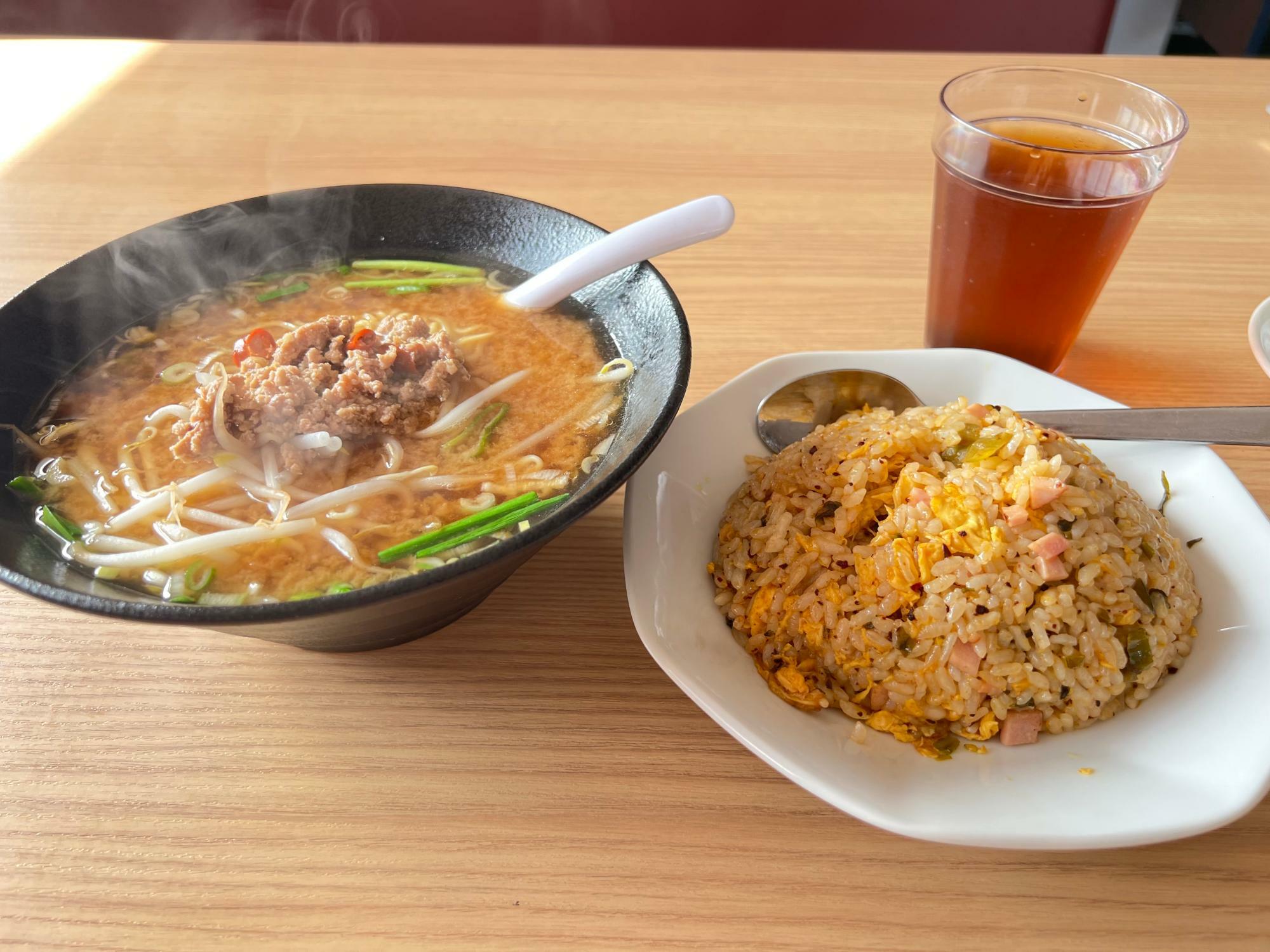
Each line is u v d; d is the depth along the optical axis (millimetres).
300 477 313
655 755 264
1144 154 332
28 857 238
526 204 383
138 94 593
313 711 274
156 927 225
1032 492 270
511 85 607
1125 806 225
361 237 398
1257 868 237
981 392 347
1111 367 399
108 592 266
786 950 223
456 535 288
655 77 619
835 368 348
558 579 314
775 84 614
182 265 369
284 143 543
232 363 349
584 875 236
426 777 257
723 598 286
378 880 235
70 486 301
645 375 323
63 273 333
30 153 531
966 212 356
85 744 264
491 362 356
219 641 295
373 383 326
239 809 249
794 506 297
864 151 544
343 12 974
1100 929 227
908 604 265
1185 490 307
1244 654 258
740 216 488
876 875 238
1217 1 1144
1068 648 256
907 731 253
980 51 1022
